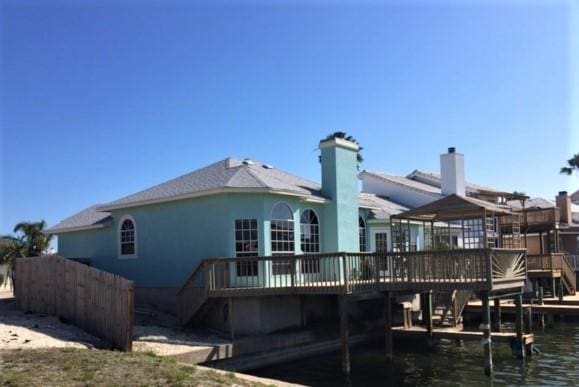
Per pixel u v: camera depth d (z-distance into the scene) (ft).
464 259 52.95
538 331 78.18
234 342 51.13
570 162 172.04
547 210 104.22
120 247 74.69
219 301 57.67
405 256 56.75
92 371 32.89
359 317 69.92
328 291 53.31
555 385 46.52
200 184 67.82
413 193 111.24
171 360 38.99
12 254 148.05
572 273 98.99
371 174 117.60
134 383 30.81
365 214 85.30
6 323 52.03
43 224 155.33
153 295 69.00
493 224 84.23
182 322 58.49
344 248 73.41
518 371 52.08
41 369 32.94
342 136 75.72
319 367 54.39
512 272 57.47
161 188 73.51
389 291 57.67
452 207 61.05
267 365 54.19
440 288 54.08
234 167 71.87
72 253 83.82
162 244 69.10
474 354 60.80
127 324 44.86
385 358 58.54
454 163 108.06
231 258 56.80
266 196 63.93
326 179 74.08
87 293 51.85
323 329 61.26
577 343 67.41
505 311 79.15
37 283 61.16
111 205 74.18
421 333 63.36
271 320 57.52
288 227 66.44
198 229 65.36
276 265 63.62
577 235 136.26
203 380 32.65
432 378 49.78
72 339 46.78
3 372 31.76
